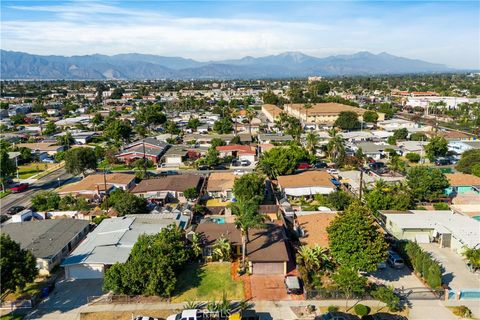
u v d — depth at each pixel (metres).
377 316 38.38
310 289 43.34
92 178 87.69
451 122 168.25
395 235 58.62
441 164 104.94
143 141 124.31
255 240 53.09
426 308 41.12
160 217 62.81
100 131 162.12
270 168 87.12
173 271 44.97
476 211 68.12
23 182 93.38
